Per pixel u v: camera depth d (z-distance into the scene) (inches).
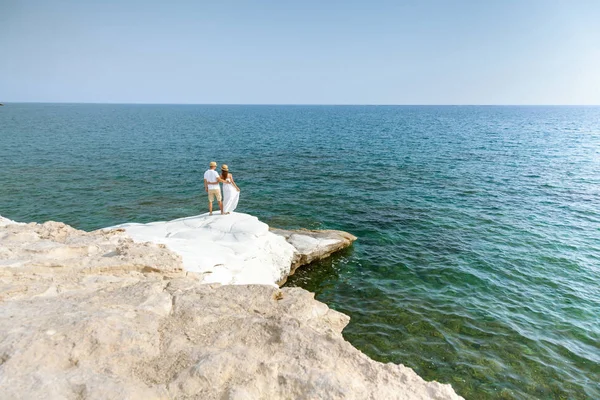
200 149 1894.7
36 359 194.2
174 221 599.5
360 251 677.3
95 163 1456.7
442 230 770.8
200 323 266.8
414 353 407.5
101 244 409.1
